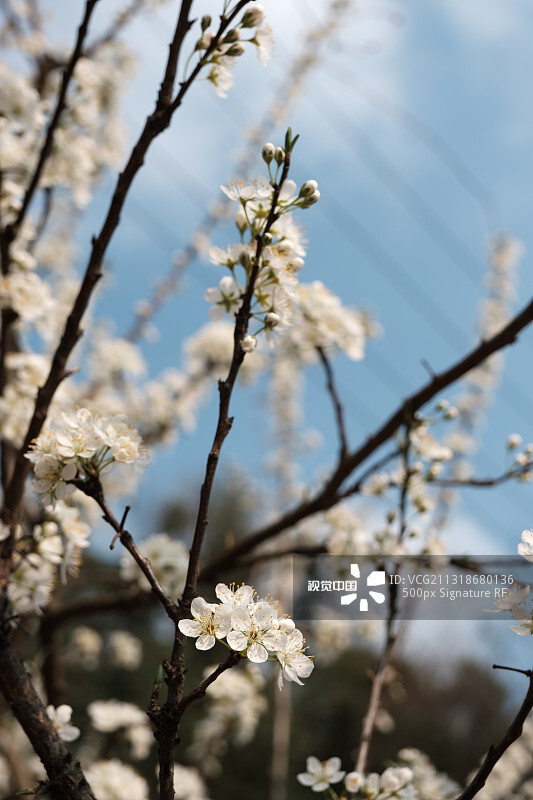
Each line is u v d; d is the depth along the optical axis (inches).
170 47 78.2
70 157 146.9
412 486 129.6
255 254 70.5
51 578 94.9
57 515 91.0
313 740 560.4
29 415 130.9
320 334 135.3
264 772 508.7
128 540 62.3
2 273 129.3
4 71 140.5
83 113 149.8
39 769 211.9
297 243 74.2
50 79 179.6
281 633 57.3
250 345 66.7
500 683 465.7
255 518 273.7
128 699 532.7
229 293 76.1
